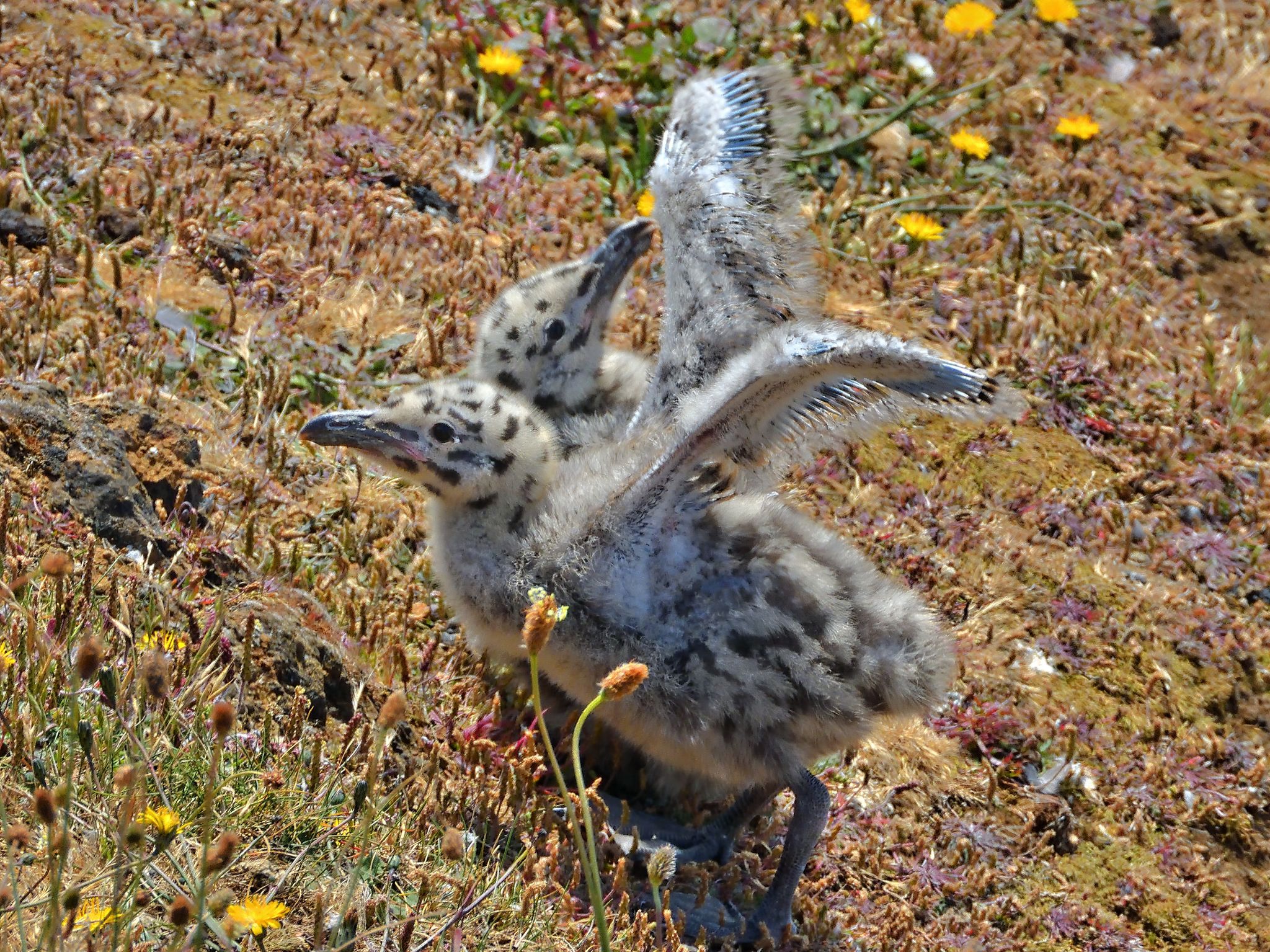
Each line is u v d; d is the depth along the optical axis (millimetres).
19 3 16438
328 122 16078
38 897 7625
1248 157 19031
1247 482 14680
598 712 10344
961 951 10500
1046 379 15219
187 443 11422
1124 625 13148
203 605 10078
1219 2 22078
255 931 7664
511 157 16625
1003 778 11891
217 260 14148
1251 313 17172
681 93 11500
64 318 13031
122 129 15406
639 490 9766
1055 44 20062
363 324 13680
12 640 8969
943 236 16641
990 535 13641
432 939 8211
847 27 18672
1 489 10000
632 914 9812
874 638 10102
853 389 9227
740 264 10797
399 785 9289
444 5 18047
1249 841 11938
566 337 12039
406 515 12414
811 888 10578
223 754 8953
